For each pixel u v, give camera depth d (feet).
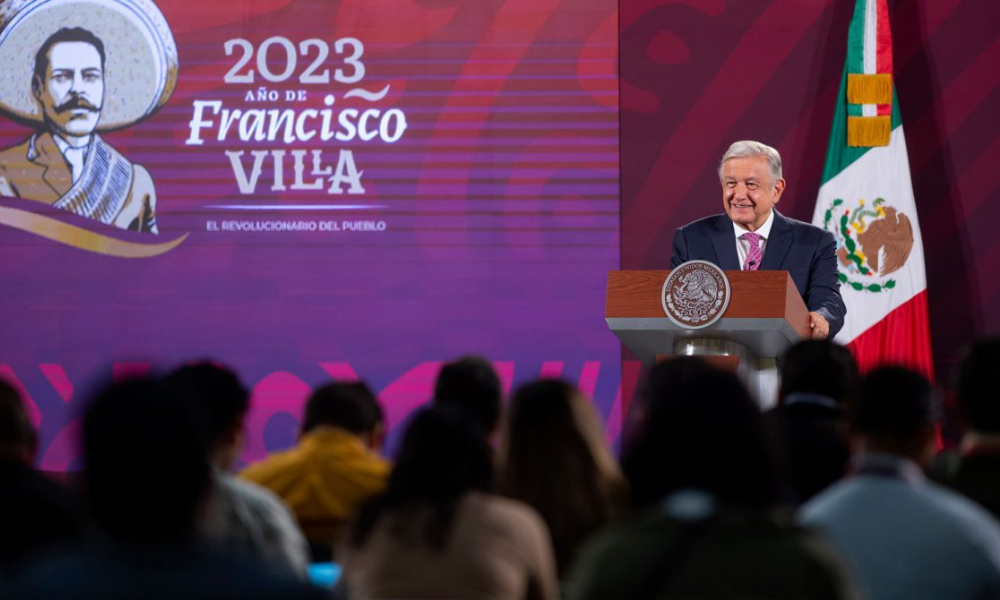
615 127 60.95
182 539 12.30
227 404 23.08
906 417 18.63
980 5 60.23
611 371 60.23
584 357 60.39
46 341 60.95
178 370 23.31
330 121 61.52
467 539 18.74
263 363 60.75
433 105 61.36
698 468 14.98
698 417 15.08
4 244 61.41
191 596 11.77
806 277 40.81
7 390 20.56
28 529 19.45
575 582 14.90
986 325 59.36
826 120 60.39
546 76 61.21
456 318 60.80
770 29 60.80
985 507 19.80
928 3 60.39
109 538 12.31
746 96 60.70
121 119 61.77
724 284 32.48
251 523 21.86
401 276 61.00
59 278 61.26
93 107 61.77
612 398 60.13
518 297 60.70
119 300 61.05
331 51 61.72
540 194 60.90
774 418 25.27
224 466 23.39
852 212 58.70
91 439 12.38
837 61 60.49
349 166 61.36
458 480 19.24
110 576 11.86
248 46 61.82
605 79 61.11
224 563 12.08
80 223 61.46
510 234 60.85
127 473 12.27
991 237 59.57
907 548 16.85
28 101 61.93
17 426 20.47
